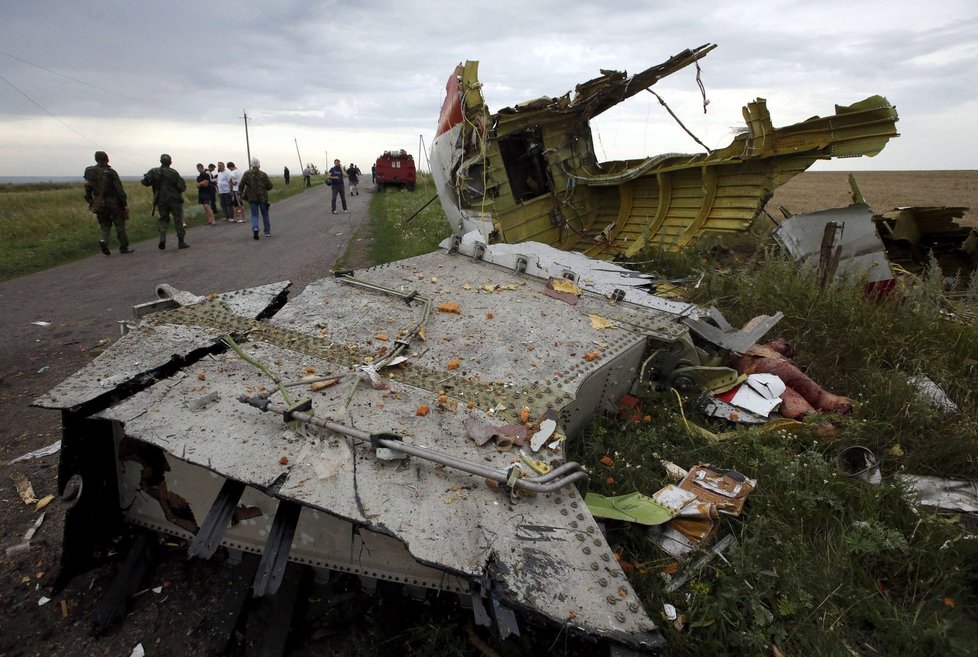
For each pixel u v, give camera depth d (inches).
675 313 143.9
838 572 94.8
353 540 87.3
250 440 86.0
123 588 92.8
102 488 97.3
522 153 286.8
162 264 356.5
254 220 461.7
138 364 104.6
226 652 85.0
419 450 81.8
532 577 69.8
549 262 164.2
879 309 185.6
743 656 81.8
